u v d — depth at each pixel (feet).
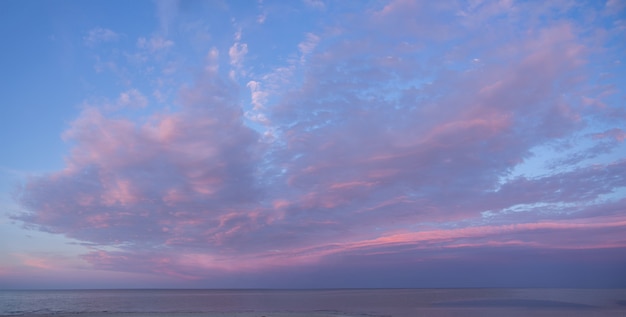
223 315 139.95
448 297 330.54
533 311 170.60
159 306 223.30
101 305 232.53
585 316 146.72
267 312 158.20
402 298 317.63
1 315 147.54
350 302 257.55
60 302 271.69
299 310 178.60
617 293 401.08
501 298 299.17
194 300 304.71
